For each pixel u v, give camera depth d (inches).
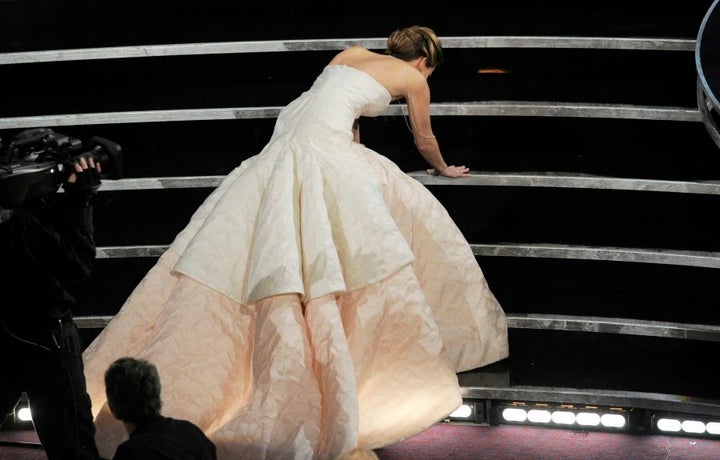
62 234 376.5
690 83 540.1
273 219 418.0
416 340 429.1
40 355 378.3
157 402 339.6
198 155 567.2
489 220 536.4
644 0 553.6
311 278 413.1
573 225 531.8
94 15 578.6
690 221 532.7
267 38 547.5
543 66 553.9
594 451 440.5
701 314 494.9
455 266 470.9
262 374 399.2
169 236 547.5
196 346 419.2
